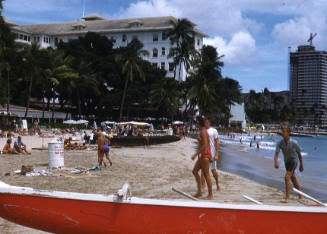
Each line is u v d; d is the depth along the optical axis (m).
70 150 24.36
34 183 10.70
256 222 4.78
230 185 12.02
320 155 37.88
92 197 4.79
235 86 92.25
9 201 4.86
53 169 13.94
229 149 38.91
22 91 66.38
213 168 10.05
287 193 8.75
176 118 77.44
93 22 94.12
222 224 4.78
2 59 49.34
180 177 13.12
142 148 29.64
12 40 50.22
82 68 65.44
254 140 69.06
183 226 4.81
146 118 76.81
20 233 6.17
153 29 84.94
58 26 94.75
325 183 14.94
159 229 4.83
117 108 73.88
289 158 8.60
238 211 4.75
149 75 71.19
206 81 63.59
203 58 65.19
